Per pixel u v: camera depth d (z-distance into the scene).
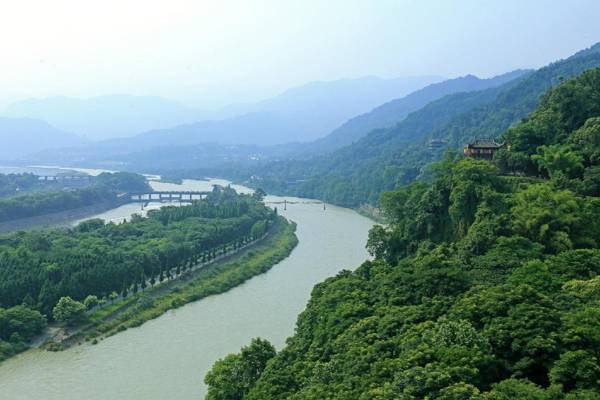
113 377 159.12
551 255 140.75
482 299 105.94
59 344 184.25
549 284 117.19
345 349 112.31
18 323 186.88
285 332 187.50
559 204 161.88
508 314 98.75
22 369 167.38
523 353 90.81
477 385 85.38
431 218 195.12
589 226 156.62
